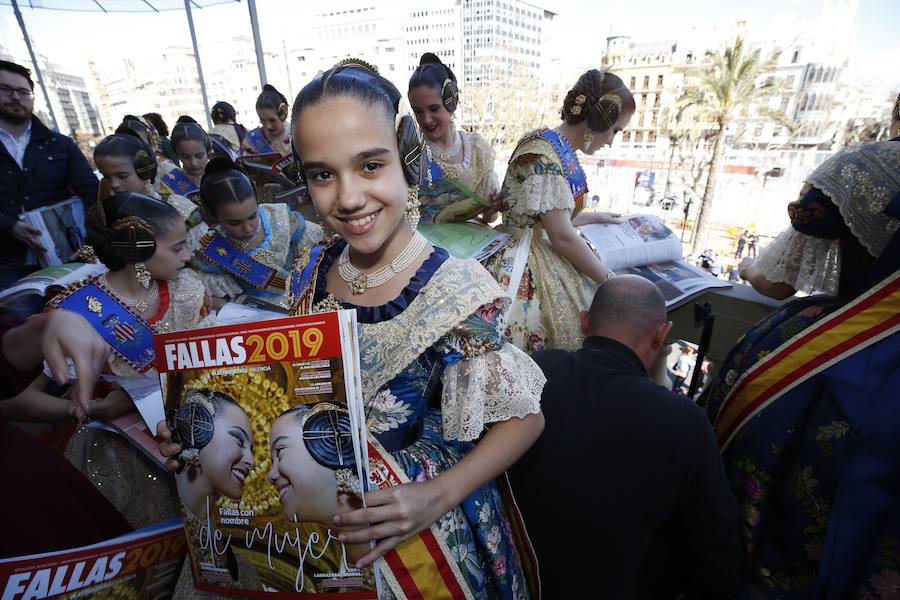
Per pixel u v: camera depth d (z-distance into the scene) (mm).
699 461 993
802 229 1178
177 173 3170
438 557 798
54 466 869
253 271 1884
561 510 1051
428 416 895
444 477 719
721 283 1858
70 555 726
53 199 2695
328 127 609
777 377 1180
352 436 654
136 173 2223
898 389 998
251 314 1317
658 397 1048
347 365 637
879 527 1009
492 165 2279
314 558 717
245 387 682
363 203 647
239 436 699
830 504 1091
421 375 784
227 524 746
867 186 1041
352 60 707
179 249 1272
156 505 1203
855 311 1077
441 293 711
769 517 1227
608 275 1739
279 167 3375
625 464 1018
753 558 1235
